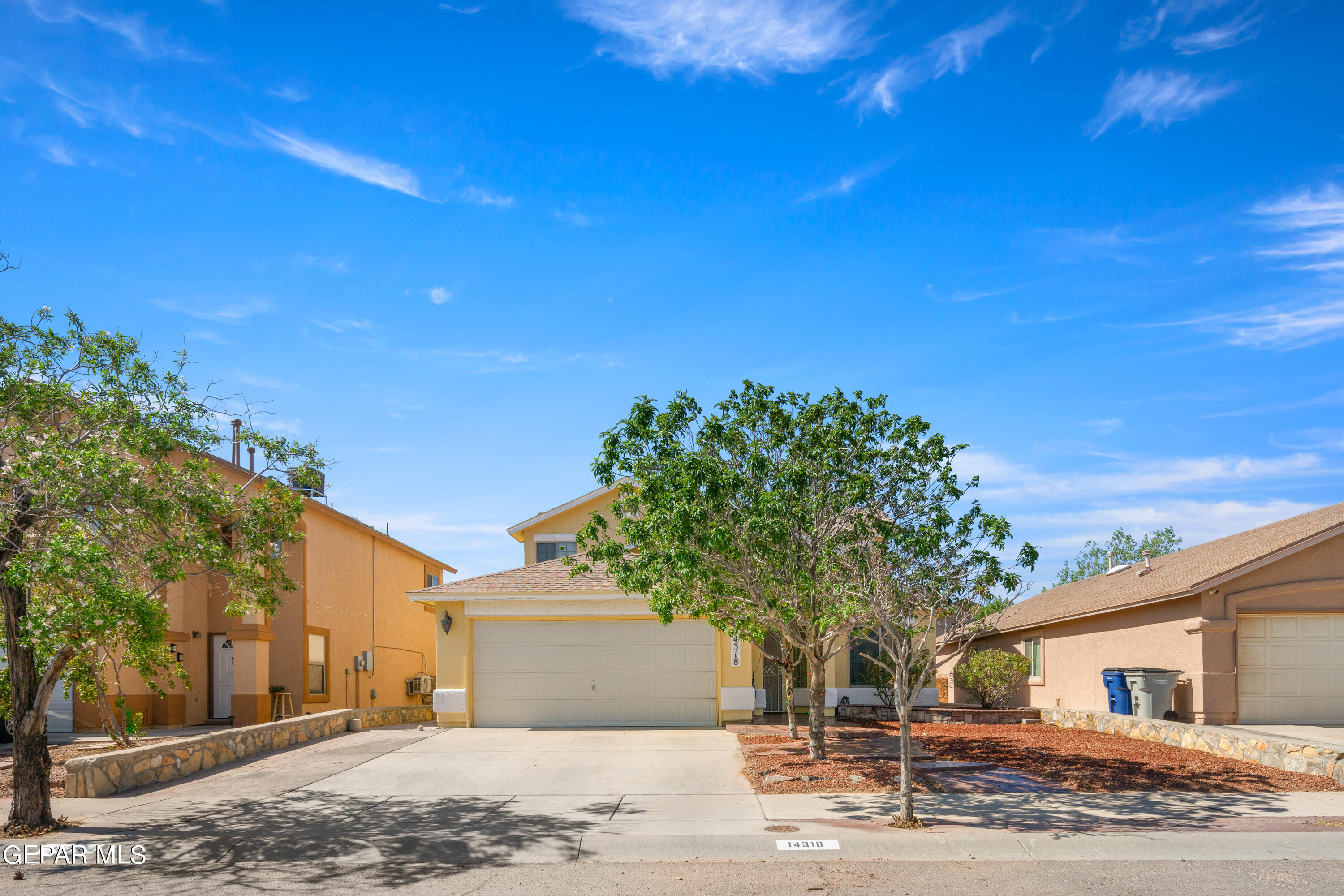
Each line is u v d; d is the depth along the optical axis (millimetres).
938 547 11562
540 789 12703
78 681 14828
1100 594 23641
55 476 10008
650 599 13367
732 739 17047
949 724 20172
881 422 13227
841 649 14469
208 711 22328
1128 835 9727
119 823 10953
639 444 13000
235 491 12133
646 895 8156
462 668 19688
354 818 11141
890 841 9570
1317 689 18312
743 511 12445
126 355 11430
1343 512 19828
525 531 25719
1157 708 18281
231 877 8875
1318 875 8508
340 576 25766
